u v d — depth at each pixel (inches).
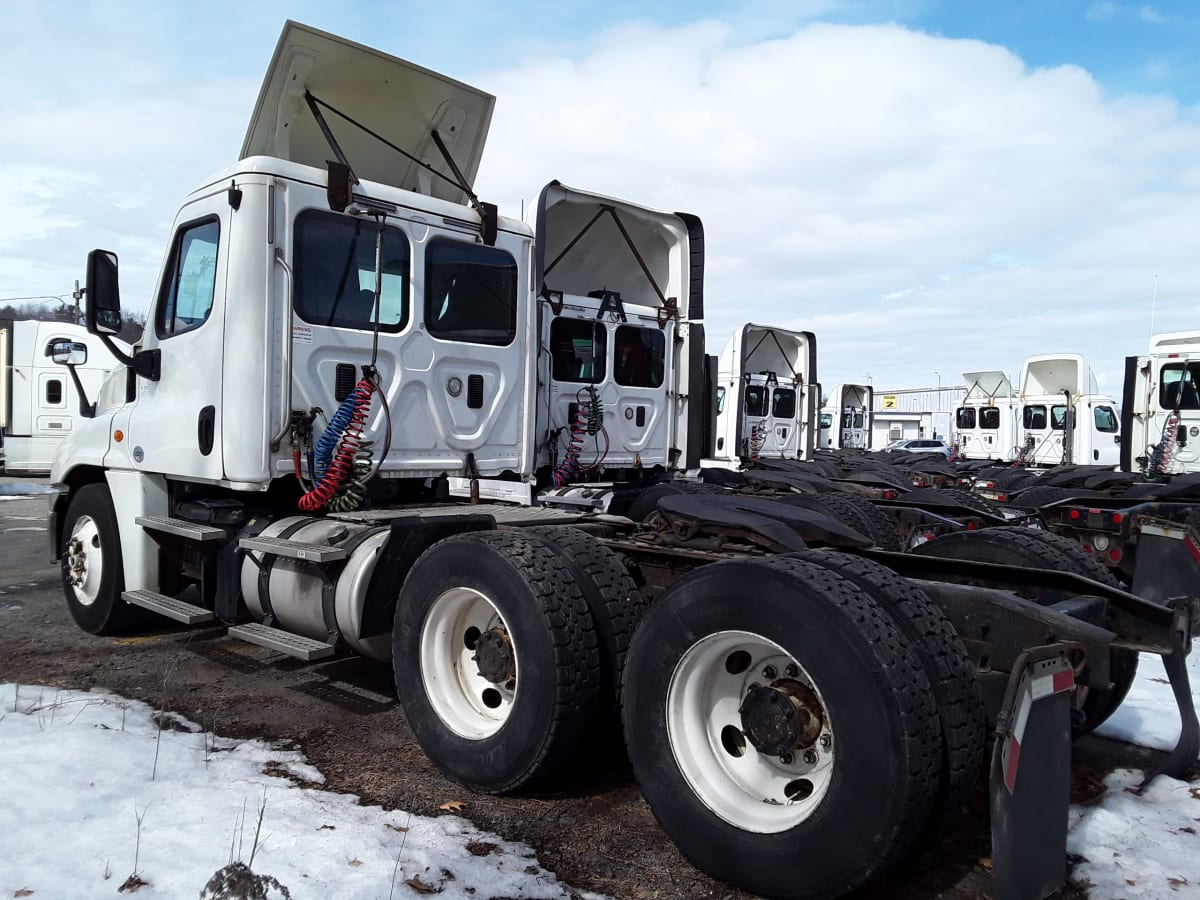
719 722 116.3
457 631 146.7
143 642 226.2
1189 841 121.3
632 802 135.3
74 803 124.2
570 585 131.3
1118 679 147.6
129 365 210.8
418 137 233.0
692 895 107.9
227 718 169.2
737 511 146.9
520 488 207.0
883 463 571.2
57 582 307.0
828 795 97.3
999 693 112.6
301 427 182.5
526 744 126.6
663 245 319.9
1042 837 100.6
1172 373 539.2
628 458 304.3
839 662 96.9
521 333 225.6
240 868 105.2
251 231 180.1
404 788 137.6
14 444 709.3
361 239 193.3
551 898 106.0
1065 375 884.6
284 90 206.2
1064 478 452.1
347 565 164.4
